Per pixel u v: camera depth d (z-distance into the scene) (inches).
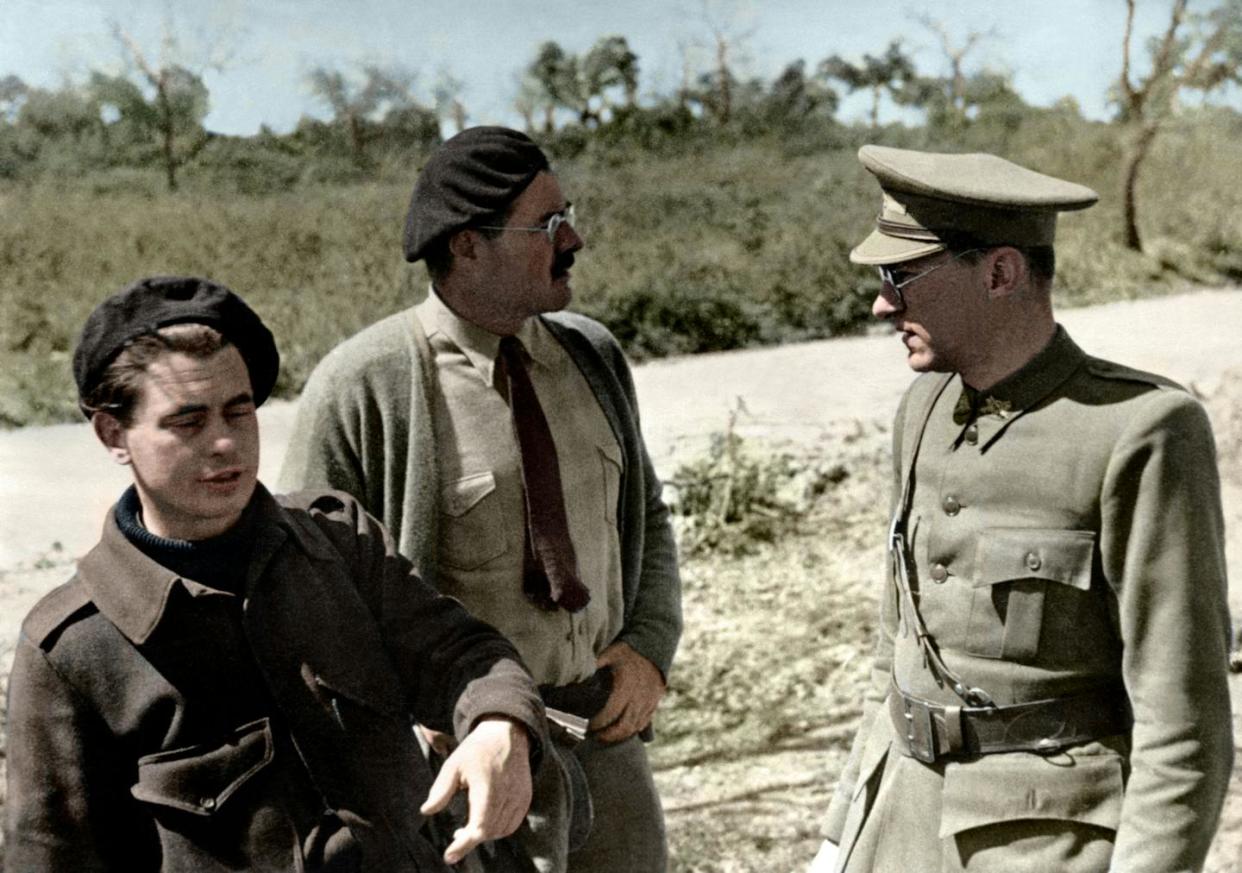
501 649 57.5
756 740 172.6
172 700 51.1
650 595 95.0
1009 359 68.8
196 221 759.7
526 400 84.0
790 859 138.8
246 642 52.6
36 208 808.3
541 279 80.9
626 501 92.5
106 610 50.8
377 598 59.4
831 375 428.5
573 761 83.3
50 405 449.4
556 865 77.3
